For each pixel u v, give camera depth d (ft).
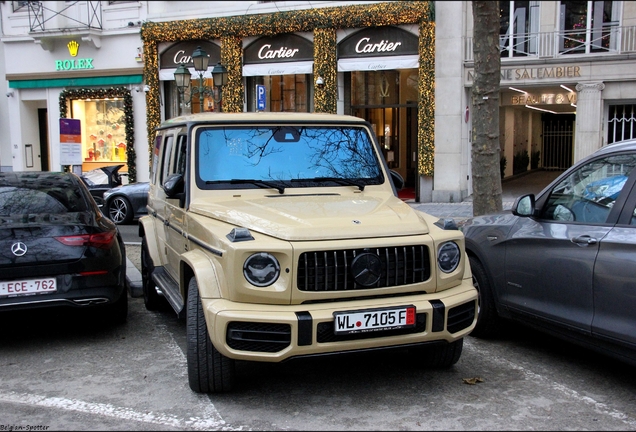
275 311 12.36
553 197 16.28
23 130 74.84
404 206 15.49
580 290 14.57
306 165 17.02
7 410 13.51
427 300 13.23
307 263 12.56
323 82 59.72
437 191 56.29
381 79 59.88
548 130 84.17
